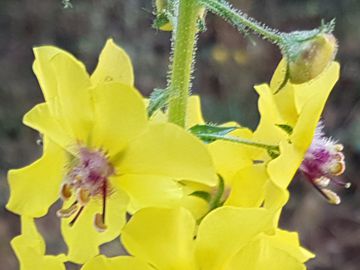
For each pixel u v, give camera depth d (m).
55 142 0.13
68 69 0.12
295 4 0.55
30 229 0.13
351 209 0.48
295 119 0.13
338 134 0.51
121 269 0.12
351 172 0.50
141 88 0.51
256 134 0.13
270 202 0.12
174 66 0.13
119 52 0.13
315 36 0.13
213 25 0.52
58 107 0.12
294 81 0.13
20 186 0.13
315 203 0.47
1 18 0.53
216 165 0.13
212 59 0.52
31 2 0.53
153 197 0.12
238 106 0.51
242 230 0.12
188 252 0.12
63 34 0.53
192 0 0.13
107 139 0.12
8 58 0.52
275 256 0.12
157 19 0.14
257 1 0.55
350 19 0.54
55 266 0.13
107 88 0.12
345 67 0.54
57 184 0.13
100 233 0.13
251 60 0.52
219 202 0.13
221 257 0.12
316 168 0.14
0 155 0.49
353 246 0.46
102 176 0.12
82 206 0.13
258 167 0.13
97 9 0.52
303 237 0.46
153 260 0.12
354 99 0.52
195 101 0.15
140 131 0.12
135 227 0.12
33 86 0.52
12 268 0.43
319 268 0.46
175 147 0.12
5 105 0.51
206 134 0.13
